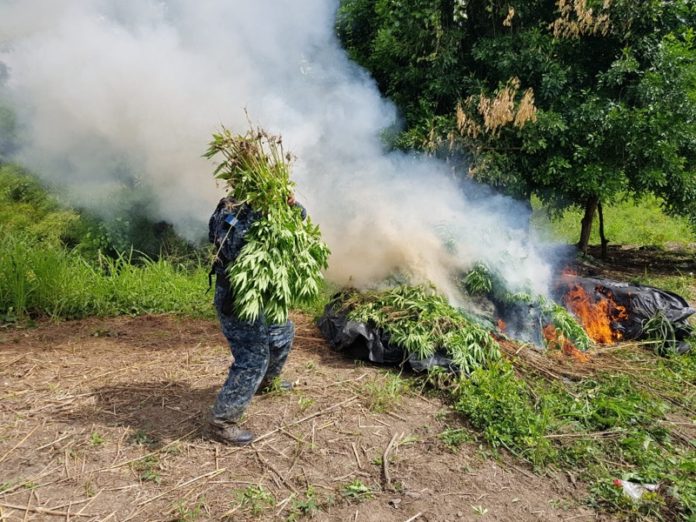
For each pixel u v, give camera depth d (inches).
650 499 119.3
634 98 305.7
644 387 171.0
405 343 169.2
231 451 130.1
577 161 298.4
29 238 290.7
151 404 150.6
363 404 153.4
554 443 139.9
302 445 133.2
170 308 248.2
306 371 173.2
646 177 303.0
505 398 147.6
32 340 200.5
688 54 295.6
